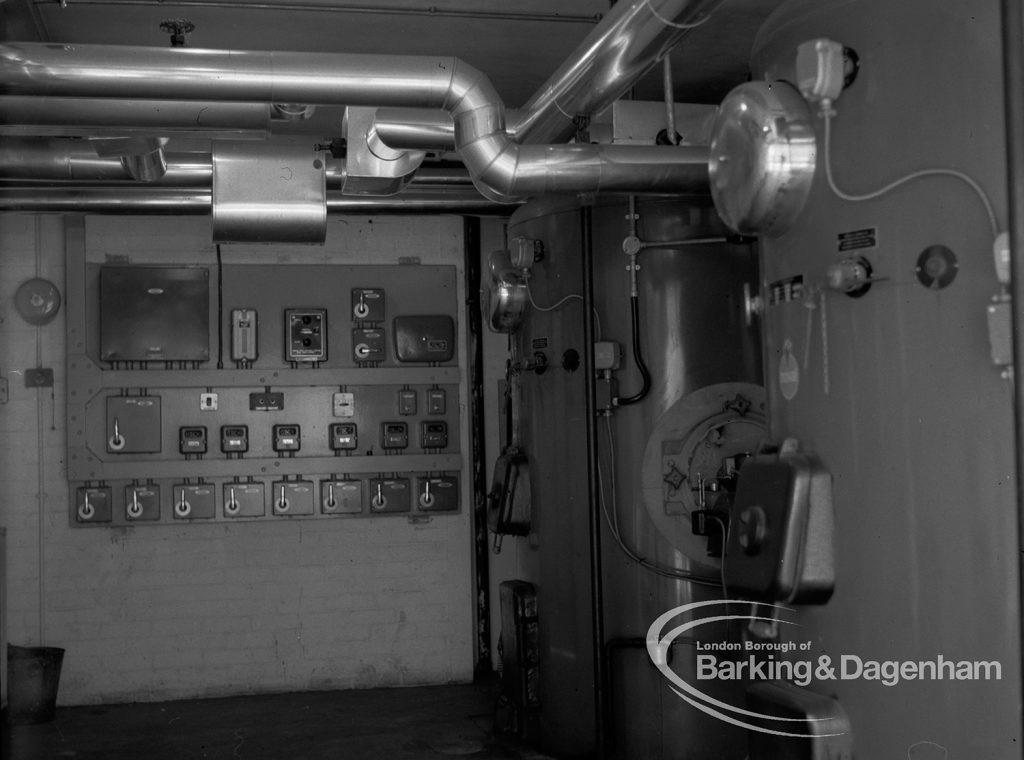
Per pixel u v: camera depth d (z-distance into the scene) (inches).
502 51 211.2
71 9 183.2
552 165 165.6
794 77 121.3
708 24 198.1
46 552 271.7
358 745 232.1
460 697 273.1
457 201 259.0
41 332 274.5
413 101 155.4
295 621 282.2
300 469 282.2
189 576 277.4
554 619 215.5
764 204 119.9
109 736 241.6
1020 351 87.4
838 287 111.3
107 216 276.1
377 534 287.7
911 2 107.6
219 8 183.6
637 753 200.5
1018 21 87.9
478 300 295.3
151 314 275.0
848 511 113.6
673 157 170.6
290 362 283.7
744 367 203.0
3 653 246.4
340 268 288.4
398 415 288.8
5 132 180.9
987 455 100.5
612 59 144.7
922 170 106.0
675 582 200.2
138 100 156.9
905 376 107.5
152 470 274.8
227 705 268.8
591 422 201.3
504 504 224.4
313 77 149.8
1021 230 87.7
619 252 205.6
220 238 191.9
